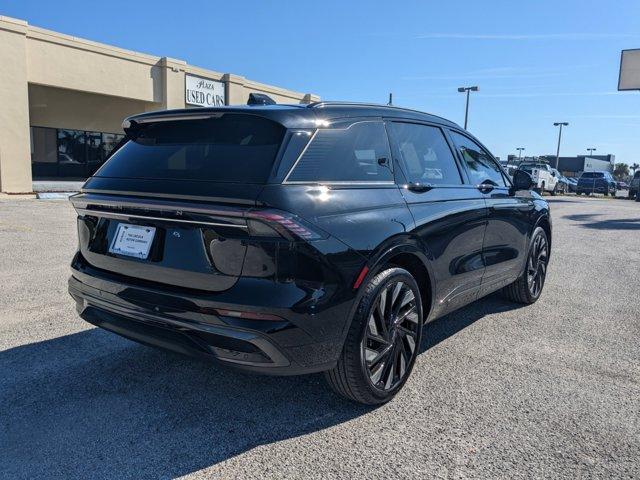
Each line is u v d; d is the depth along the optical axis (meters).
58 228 10.40
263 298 2.68
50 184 19.62
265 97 3.75
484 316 5.38
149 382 3.63
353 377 3.11
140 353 4.12
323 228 2.86
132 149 3.46
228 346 2.75
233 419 3.18
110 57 20.31
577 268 8.11
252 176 2.82
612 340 4.71
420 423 3.17
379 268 3.16
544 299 6.13
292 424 3.13
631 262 8.77
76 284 3.53
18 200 16.16
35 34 18.19
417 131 4.06
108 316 3.28
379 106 3.79
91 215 3.39
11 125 17.89
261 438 2.98
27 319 4.82
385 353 3.29
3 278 6.27
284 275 2.71
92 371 3.78
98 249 3.34
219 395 3.48
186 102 22.64
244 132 3.10
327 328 2.87
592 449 2.93
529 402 3.46
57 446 2.85
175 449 2.85
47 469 2.65
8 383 3.56
